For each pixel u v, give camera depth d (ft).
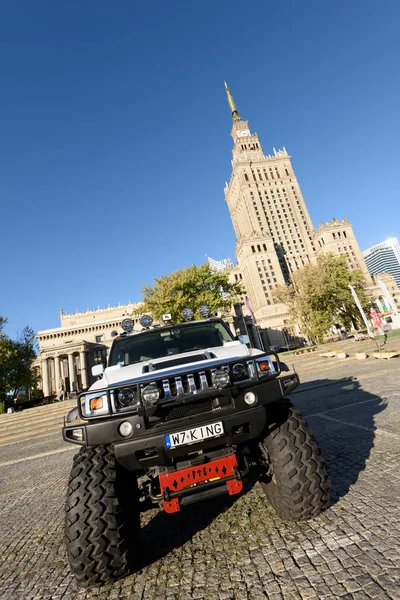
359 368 39.42
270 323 299.58
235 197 431.84
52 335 246.88
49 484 18.12
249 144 447.42
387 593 5.68
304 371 47.73
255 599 6.24
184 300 98.27
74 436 8.30
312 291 114.93
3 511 14.93
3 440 43.37
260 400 8.45
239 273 378.53
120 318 257.14
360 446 13.53
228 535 8.89
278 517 9.25
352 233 312.71
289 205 394.52
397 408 18.39
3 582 8.78
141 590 7.31
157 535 9.79
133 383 8.13
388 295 66.90
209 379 8.58
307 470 8.55
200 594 6.73
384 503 8.71
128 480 9.03
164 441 7.73
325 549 7.31
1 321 123.54
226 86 499.10
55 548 10.31
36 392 162.30
